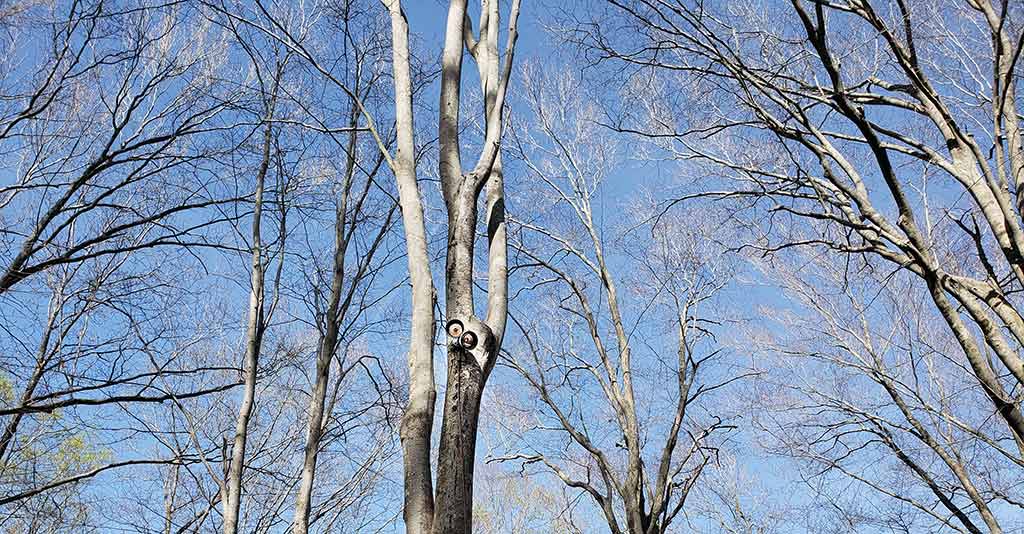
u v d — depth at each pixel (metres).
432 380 4.70
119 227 9.60
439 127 5.60
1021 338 8.00
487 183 5.63
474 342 4.66
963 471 11.53
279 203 10.95
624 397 13.01
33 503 12.17
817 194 9.08
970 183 8.62
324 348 10.95
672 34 9.39
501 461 13.53
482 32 6.47
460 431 4.43
